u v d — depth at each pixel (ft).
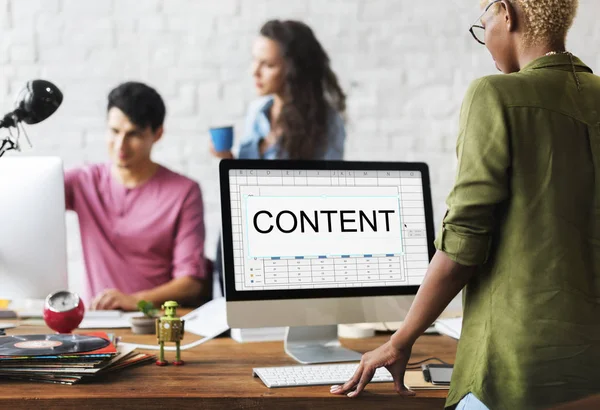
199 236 9.93
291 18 10.80
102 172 10.07
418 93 11.02
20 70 10.50
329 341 5.16
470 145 3.54
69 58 10.55
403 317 5.08
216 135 9.40
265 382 4.07
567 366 3.37
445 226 3.57
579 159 3.50
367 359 3.84
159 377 4.24
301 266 4.91
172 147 10.64
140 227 9.89
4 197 5.74
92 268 9.95
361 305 5.00
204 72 10.70
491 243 3.59
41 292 5.82
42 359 4.00
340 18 10.87
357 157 10.93
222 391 3.91
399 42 10.98
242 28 10.74
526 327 3.41
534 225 3.45
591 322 3.42
